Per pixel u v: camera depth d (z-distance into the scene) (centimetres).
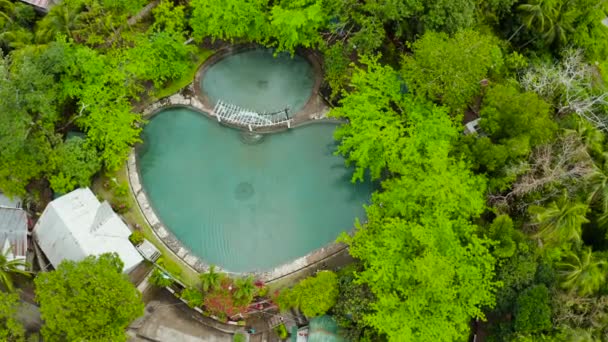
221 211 4309
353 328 3672
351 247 3700
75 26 4278
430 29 3956
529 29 4309
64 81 4119
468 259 3438
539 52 4453
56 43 3981
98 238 3853
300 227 4275
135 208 4212
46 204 4134
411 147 3797
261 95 4653
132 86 4303
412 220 3622
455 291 3362
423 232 3394
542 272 3428
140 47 4312
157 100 4559
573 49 4372
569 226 3372
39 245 3941
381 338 3684
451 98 3825
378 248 3553
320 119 4559
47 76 3875
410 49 4428
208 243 4191
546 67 4178
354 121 3972
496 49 4022
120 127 4116
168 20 4450
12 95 3653
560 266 3491
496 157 3538
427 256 3281
